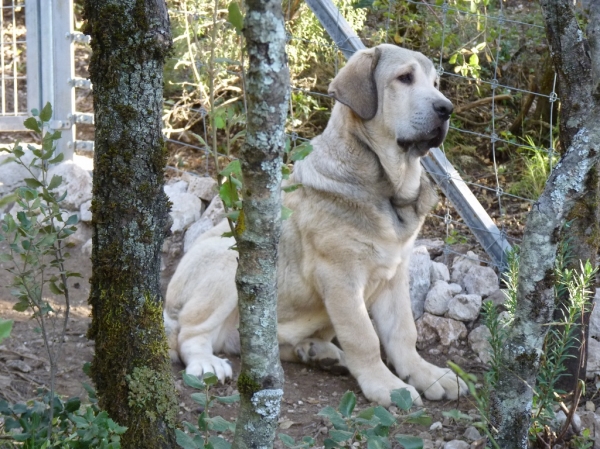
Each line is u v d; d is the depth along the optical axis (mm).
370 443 2693
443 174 5105
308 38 6504
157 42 2797
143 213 2893
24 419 2939
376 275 4320
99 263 2932
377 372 4164
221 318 4461
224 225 4785
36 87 6242
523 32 6895
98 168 2877
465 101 6957
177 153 6801
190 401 3926
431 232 5785
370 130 4238
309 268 4395
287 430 3736
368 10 7133
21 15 9094
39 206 3139
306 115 6391
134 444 2930
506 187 6121
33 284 3158
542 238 2867
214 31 2406
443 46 5441
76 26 6953
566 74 3658
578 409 3793
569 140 3709
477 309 4762
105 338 2959
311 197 4328
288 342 4570
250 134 2201
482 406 3051
